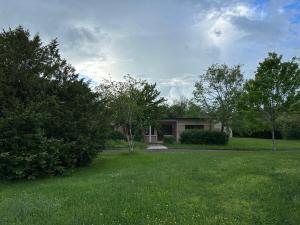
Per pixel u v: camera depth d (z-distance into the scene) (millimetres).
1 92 14469
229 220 7414
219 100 41344
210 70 41469
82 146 15953
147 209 8023
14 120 13695
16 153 13797
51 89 16391
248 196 9492
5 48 15703
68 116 15914
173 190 10109
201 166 15102
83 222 7023
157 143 42281
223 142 40906
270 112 28188
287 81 27234
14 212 7793
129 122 24453
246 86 29328
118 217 7391
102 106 17969
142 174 13250
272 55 27562
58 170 14586
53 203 8641
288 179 11633
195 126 46656
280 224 7344
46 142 14281
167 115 50125
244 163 15922
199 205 8508
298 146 37938
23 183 13297
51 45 17031
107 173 14633
